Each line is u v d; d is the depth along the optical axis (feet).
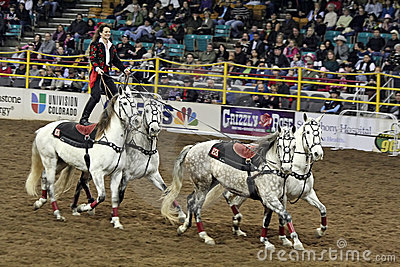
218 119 67.10
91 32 85.61
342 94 66.44
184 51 83.97
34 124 69.67
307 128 33.76
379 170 54.49
